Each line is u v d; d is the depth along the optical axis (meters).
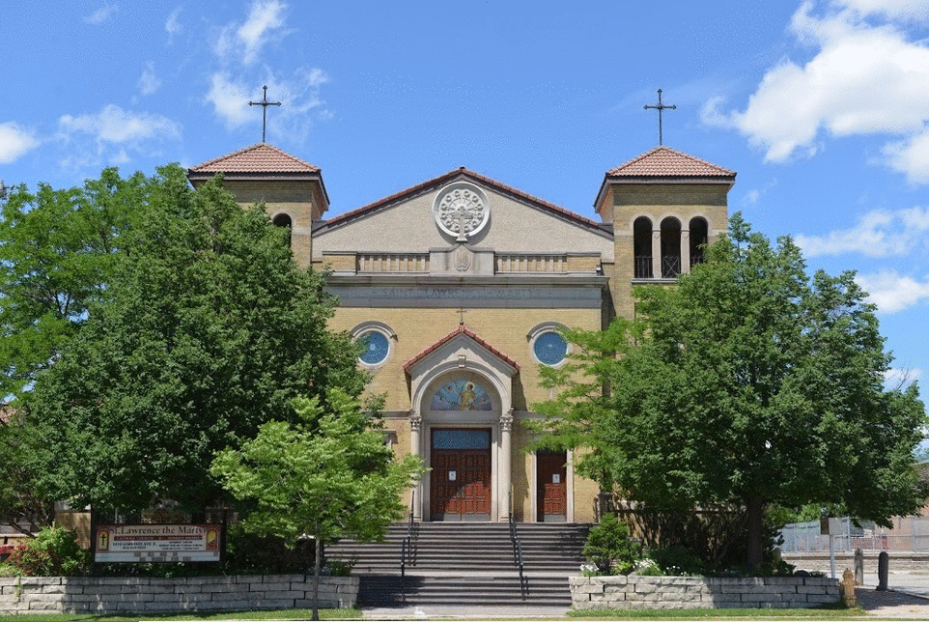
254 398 31.23
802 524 56.69
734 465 31.14
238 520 36.09
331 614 29.81
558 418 41.84
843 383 31.27
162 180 40.81
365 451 30.08
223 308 32.50
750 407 30.09
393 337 43.22
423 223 46.06
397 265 44.25
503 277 43.53
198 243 34.06
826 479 29.89
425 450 42.34
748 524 34.09
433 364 42.06
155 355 30.67
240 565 33.09
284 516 28.81
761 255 33.22
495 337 43.34
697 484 30.28
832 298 32.41
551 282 43.56
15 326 38.38
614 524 34.34
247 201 45.66
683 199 46.03
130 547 31.91
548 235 46.03
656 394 31.06
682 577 31.50
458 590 32.62
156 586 31.09
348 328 43.28
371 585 33.12
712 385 30.70
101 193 40.50
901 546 53.47
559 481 42.78
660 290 36.75
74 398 31.88
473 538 37.88
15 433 37.44
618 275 45.16
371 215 46.12
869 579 43.88
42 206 39.25
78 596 31.08
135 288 32.19
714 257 35.50
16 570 31.69
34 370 37.16
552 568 36.16
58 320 37.16
